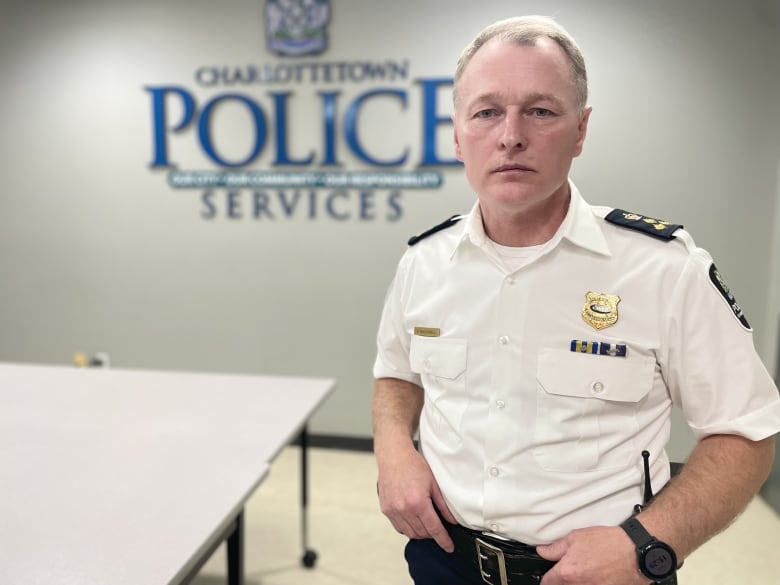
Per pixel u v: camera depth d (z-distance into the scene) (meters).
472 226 0.86
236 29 2.89
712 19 1.27
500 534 0.81
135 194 3.13
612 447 0.78
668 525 0.71
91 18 3.03
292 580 1.92
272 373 3.13
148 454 1.37
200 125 2.99
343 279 2.99
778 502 1.20
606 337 0.78
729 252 1.27
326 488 2.49
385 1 2.66
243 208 3.03
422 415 0.95
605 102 1.16
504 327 0.83
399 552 1.66
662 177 1.24
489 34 0.76
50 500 1.14
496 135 0.73
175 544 0.99
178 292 3.16
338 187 2.90
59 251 3.25
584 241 0.80
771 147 1.26
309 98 2.86
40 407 1.69
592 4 1.16
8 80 3.15
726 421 0.74
